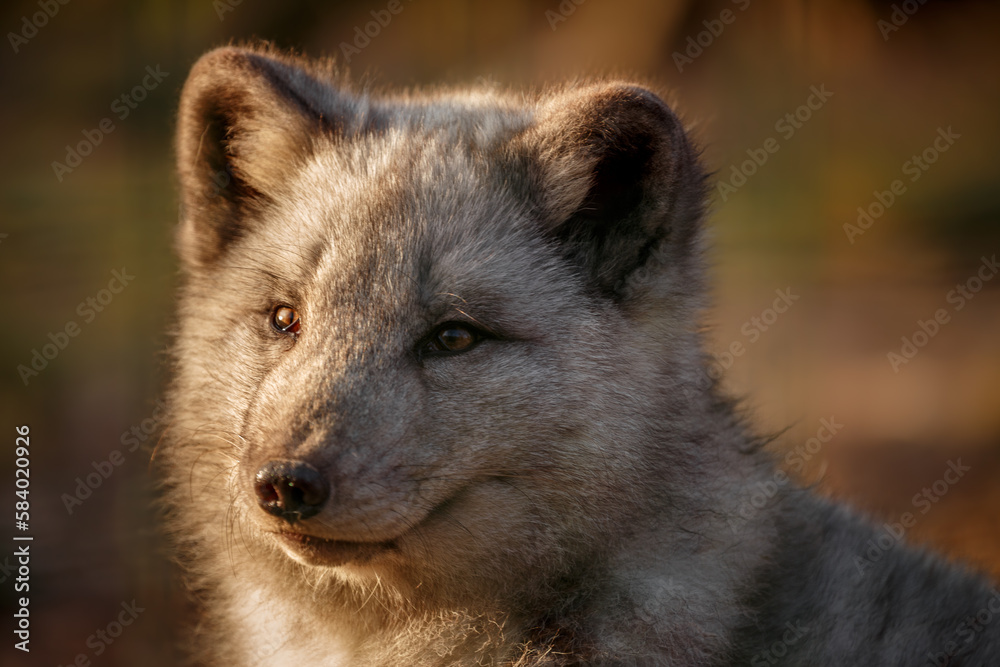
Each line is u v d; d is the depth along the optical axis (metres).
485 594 6.49
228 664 7.89
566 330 6.35
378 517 5.84
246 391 6.60
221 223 7.43
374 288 6.26
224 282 7.13
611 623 6.35
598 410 6.28
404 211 6.46
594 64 23.92
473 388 6.16
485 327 6.27
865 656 6.82
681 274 6.59
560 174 6.53
